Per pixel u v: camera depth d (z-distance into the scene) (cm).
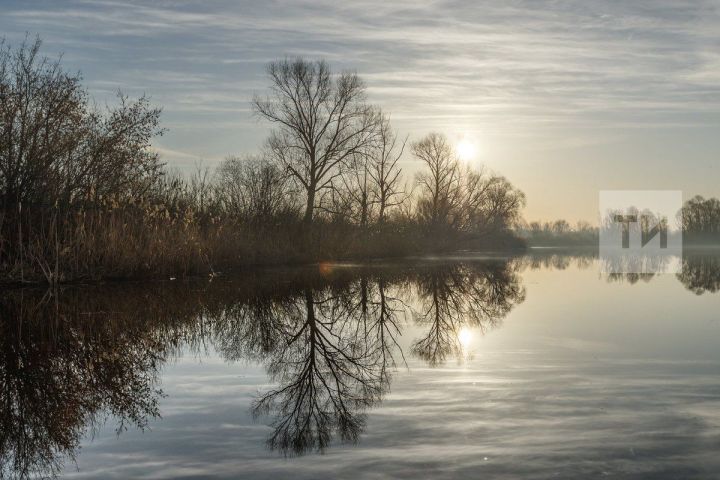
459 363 925
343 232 3956
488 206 6762
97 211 2031
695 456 524
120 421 661
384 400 718
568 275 2959
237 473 504
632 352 988
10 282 1797
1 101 1875
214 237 2548
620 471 493
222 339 1166
